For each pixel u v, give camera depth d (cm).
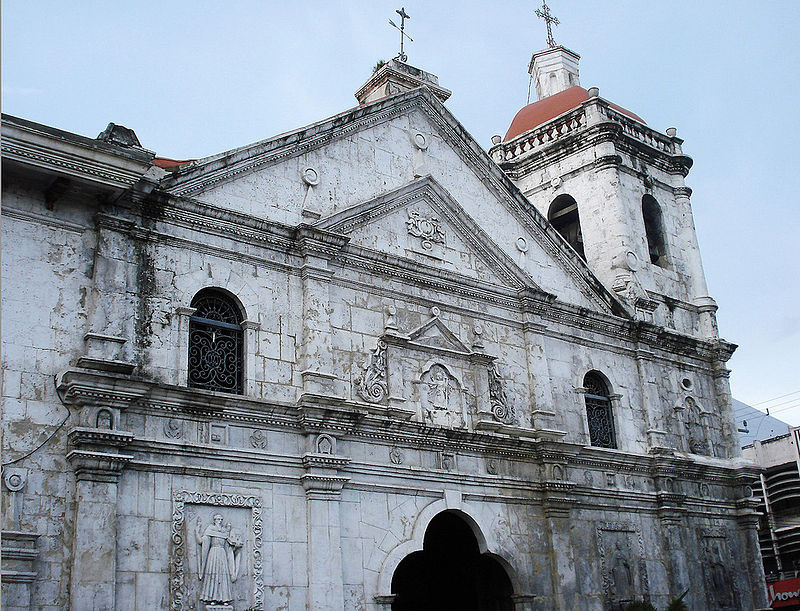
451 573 2394
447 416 2167
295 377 1927
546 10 3916
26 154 1612
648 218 3195
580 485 2388
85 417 1584
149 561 1591
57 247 1678
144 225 1808
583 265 2720
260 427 1828
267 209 2033
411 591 2486
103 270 1706
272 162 2081
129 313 1723
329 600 1777
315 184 2141
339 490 1870
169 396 1700
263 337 1906
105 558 1523
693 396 2898
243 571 1703
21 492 1493
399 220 2284
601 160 3042
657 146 3281
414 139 2420
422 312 2228
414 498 2025
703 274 3162
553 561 2238
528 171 3275
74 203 1723
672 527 2586
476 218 2512
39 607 1451
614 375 2667
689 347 2944
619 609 2350
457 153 2536
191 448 1702
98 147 1689
